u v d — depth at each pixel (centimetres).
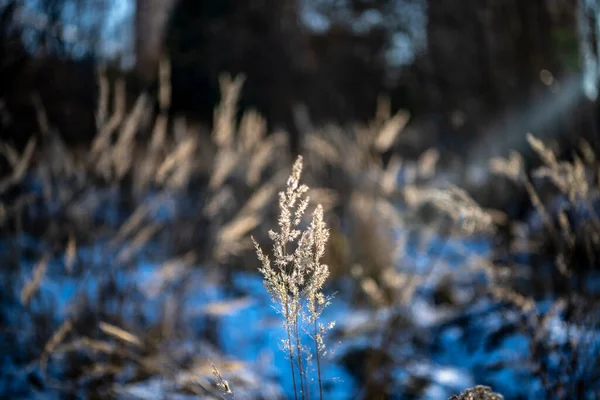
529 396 270
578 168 233
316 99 1044
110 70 486
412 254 441
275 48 1020
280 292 134
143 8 769
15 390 262
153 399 258
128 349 285
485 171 719
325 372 316
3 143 343
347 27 1202
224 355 324
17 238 297
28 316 293
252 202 359
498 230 332
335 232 455
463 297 407
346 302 412
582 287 226
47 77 482
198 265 362
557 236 238
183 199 407
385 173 453
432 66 1013
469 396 160
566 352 225
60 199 328
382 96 1123
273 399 286
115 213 338
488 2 785
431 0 1027
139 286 321
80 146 432
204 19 975
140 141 380
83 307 292
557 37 641
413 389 304
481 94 806
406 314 346
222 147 368
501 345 325
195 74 978
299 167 135
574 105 481
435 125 987
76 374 276
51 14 434
